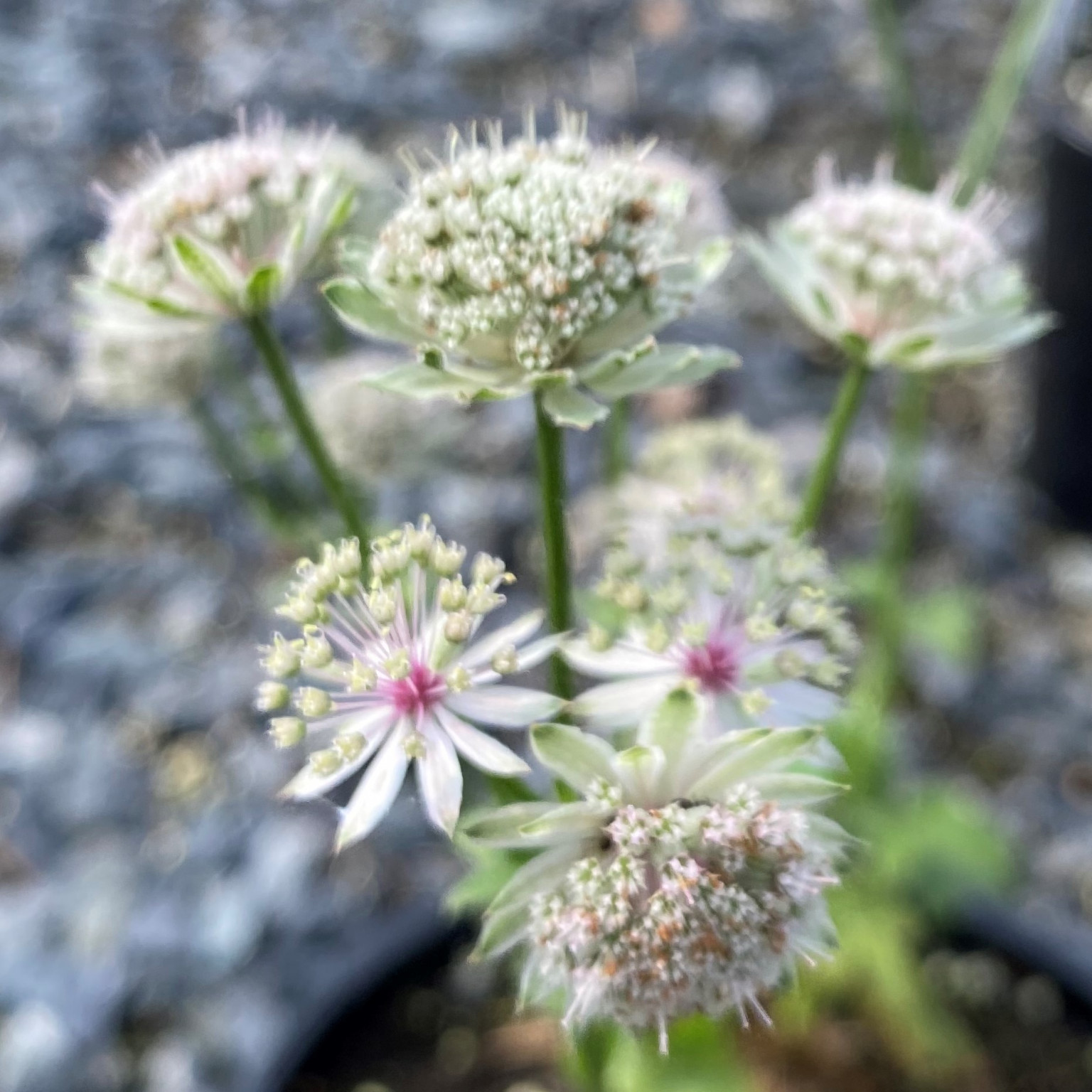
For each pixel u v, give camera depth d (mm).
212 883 259
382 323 113
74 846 271
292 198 135
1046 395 311
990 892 208
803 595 119
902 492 219
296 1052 195
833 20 480
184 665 306
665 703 103
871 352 139
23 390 374
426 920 209
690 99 446
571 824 102
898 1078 193
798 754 104
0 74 470
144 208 136
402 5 499
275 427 198
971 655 284
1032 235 354
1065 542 326
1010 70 182
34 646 312
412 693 107
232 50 482
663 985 102
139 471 353
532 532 315
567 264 107
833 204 146
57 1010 240
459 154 116
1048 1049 196
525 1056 196
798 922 105
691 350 112
